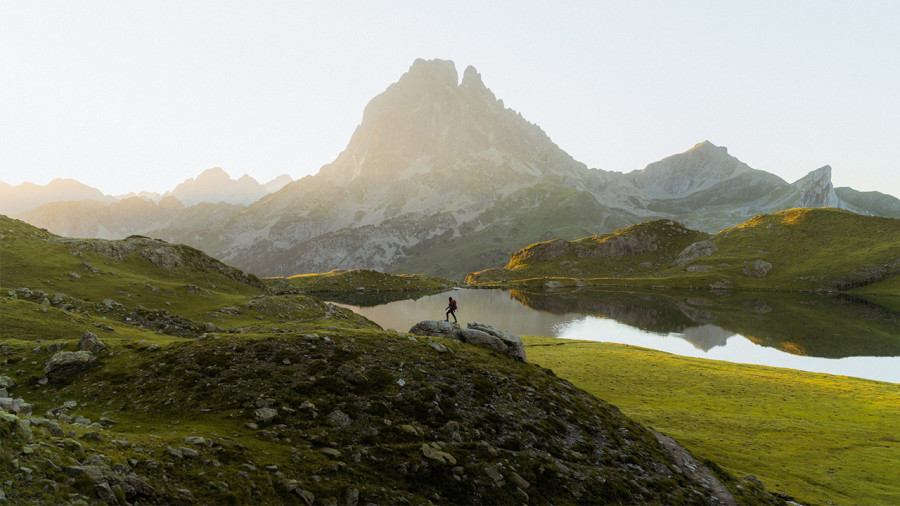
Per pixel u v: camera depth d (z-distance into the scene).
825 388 65.38
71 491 11.94
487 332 44.09
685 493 26.72
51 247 86.56
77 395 26.41
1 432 12.78
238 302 85.00
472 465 22.45
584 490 23.95
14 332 42.78
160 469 15.24
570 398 36.12
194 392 26.03
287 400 25.50
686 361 84.75
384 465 21.02
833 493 31.14
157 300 74.38
